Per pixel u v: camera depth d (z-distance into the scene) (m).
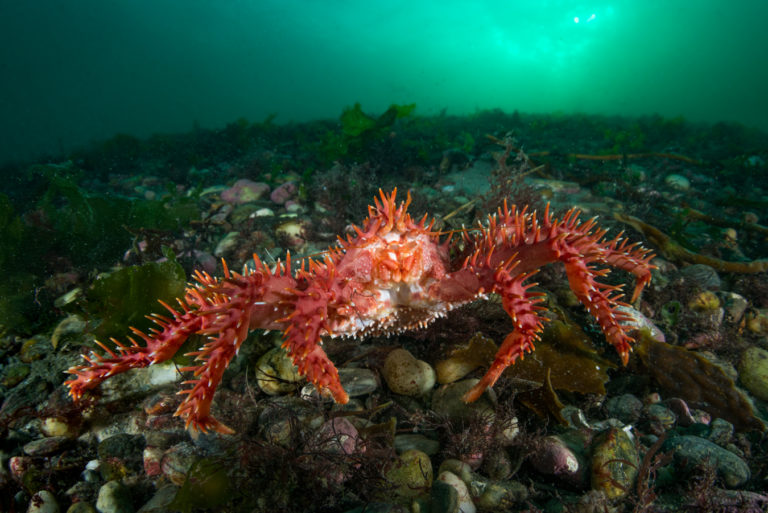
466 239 0.28
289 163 0.90
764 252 0.48
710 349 0.33
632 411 0.27
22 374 0.31
